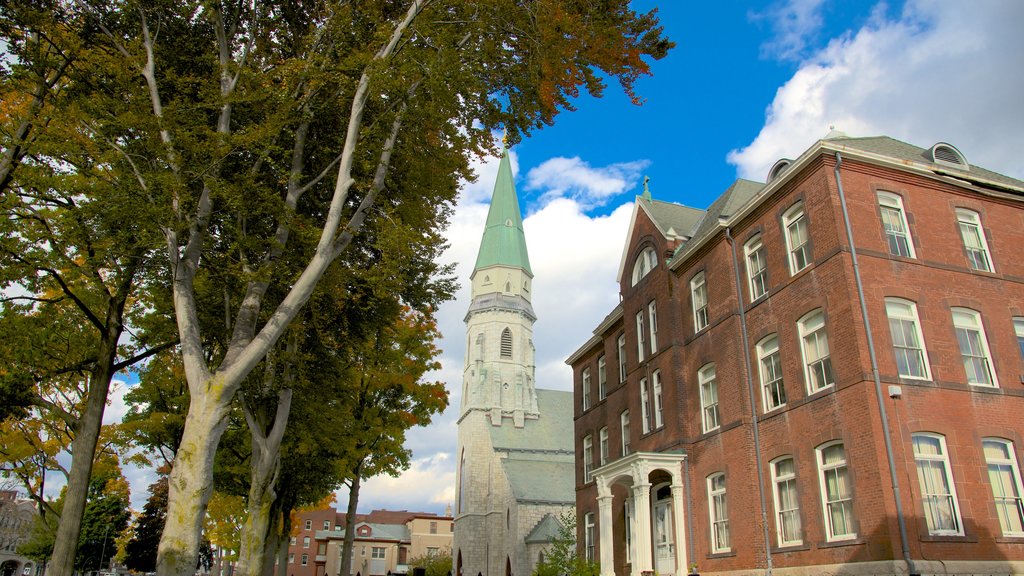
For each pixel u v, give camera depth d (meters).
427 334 29.70
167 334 18.66
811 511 17.11
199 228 13.62
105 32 14.12
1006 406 16.98
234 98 13.31
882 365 16.20
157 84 14.33
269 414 20.22
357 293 19.17
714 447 21.11
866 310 16.66
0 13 13.39
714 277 22.47
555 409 77.62
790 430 18.31
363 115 16.56
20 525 64.44
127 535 57.84
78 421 16.33
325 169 15.80
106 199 12.39
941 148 19.95
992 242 19.11
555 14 14.95
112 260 15.87
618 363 29.64
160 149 12.16
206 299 17.70
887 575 14.44
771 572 17.86
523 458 69.50
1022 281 18.98
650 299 26.14
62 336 18.30
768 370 19.86
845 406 16.48
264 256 15.72
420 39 15.75
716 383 21.75
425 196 18.42
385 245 15.25
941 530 15.12
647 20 15.77
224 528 37.53
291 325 17.44
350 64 14.17
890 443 15.36
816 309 18.03
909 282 17.47
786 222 19.81
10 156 14.75
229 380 12.26
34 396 16.47
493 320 77.31
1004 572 14.96
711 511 20.98
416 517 103.94
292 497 25.55
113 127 12.69
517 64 16.73
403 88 14.66
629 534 25.94
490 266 80.56
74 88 14.06
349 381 23.41
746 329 20.83
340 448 23.84
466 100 16.56
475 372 75.19
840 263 17.23
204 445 11.78
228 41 16.20
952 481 15.61
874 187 18.33
